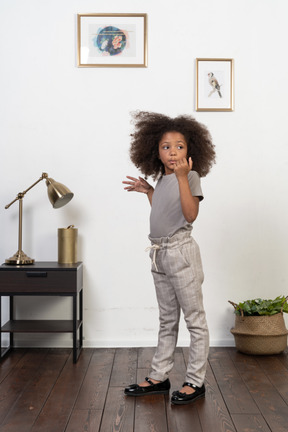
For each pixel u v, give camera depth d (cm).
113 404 229
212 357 314
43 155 345
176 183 233
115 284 347
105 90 346
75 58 345
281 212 348
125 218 347
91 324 346
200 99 345
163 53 345
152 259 240
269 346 314
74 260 330
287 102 347
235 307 334
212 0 346
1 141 344
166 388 243
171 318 241
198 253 236
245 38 347
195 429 202
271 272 349
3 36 343
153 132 250
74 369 287
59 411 221
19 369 288
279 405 227
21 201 326
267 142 347
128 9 345
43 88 345
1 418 213
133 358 312
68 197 323
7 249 346
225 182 347
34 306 347
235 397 238
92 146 346
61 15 344
